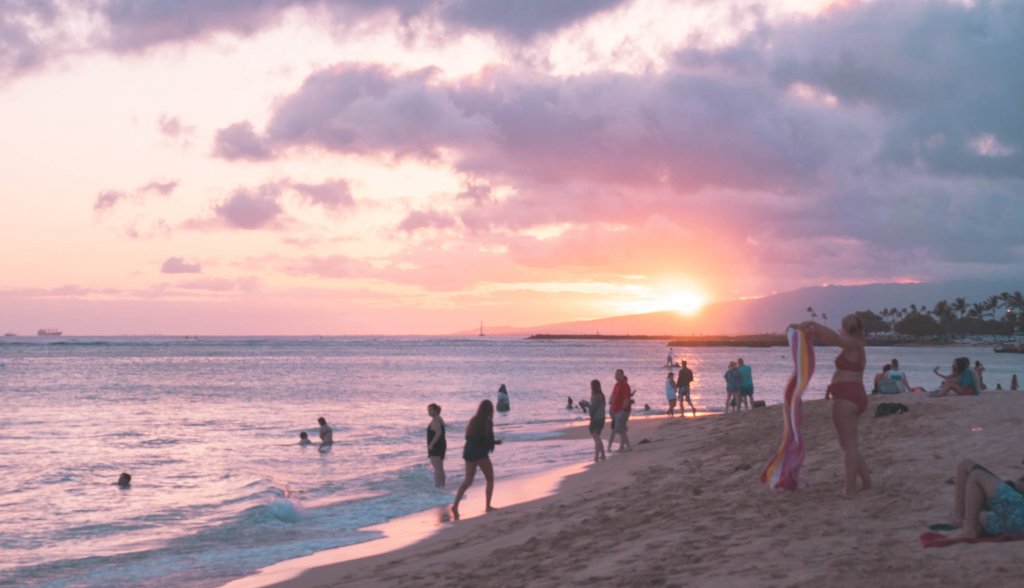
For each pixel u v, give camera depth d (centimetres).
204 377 7388
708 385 6444
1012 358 15312
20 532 1375
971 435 1249
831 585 562
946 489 866
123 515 1521
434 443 1702
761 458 1390
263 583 992
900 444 1236
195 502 1648
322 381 6819
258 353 16350
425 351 19600
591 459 1995
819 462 1172
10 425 3303
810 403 2211
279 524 1384
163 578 1061
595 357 15688
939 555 600
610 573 713
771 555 678
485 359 13850
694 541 787
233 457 2330
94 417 3638
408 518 1391
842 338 903
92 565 1148
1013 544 604
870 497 863
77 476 1989
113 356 13600
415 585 830
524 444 2502
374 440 2752
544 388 5922
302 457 2330
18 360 11456
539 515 1227
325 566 1057
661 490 1242
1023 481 652
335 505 1561
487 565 870
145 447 2575
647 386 6328
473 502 1505
